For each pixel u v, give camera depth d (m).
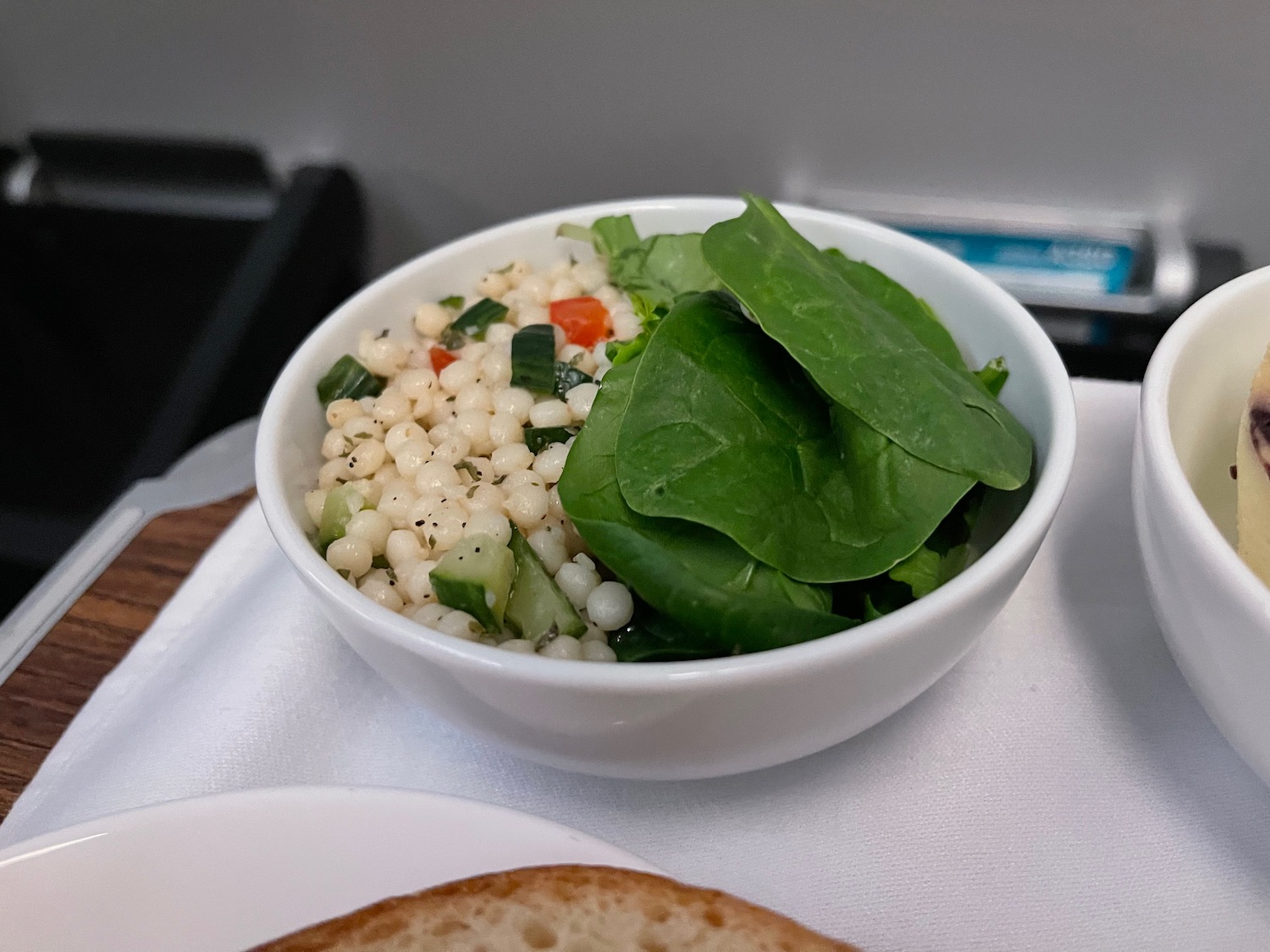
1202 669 0.12
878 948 0.13
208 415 0.30
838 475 0.14
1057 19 0.28
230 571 0.19
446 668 0.12
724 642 0.13
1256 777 0.14
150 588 0.20
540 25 0.32
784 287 0.14
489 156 0.36
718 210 0.20
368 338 0.19
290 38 0.34
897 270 0.19
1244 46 0.28
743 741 0.13
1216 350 0.15
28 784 0.16
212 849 0.12
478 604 0.14
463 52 0.33
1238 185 0.30
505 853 0.12
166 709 0.16
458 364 0.18
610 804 0.15
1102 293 0.31
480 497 0.16
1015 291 0.31
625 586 0.15
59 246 0.38
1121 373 0.29
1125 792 0.14
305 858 0.12
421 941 0.11
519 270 0.20
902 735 0.15
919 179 0.33
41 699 0.18
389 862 0.12
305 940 0.11
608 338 0.19
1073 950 0.12
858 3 0.29
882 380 0.14
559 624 0.14
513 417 0.17
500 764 0.15
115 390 0.32
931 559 0.14
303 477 0.17
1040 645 0.16
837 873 0.13
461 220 0.38
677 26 0.31
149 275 0.36
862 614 0.14
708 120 0.33
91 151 0.40
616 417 0.14
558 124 0.34
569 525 0.16
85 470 0.30
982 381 0.17
